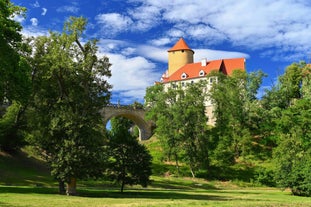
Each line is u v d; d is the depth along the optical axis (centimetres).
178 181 6762
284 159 5212
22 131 5575
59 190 3819
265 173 7150
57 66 3762
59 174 3638
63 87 4009
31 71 4019
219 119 9481
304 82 9762
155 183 6097
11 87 3631
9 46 3525
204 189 6112
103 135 4184
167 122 8362
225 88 9594
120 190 4672
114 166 4306
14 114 5566
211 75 10388
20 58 3653
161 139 8375
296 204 2984
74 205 2542
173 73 14138
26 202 2614
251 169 8050
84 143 3722
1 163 5275
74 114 3734
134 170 4309
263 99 10381
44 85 4019
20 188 3975
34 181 4828
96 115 4000
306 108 8631
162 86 11325
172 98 9294
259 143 9119
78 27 3894
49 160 3869
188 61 14750
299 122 8169
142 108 11250
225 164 8325
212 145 8856
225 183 7281
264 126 9475
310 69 10569
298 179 4847
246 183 7288
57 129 3703
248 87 9925
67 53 3916
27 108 5428
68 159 3572
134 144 4378
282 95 10288
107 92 4075
